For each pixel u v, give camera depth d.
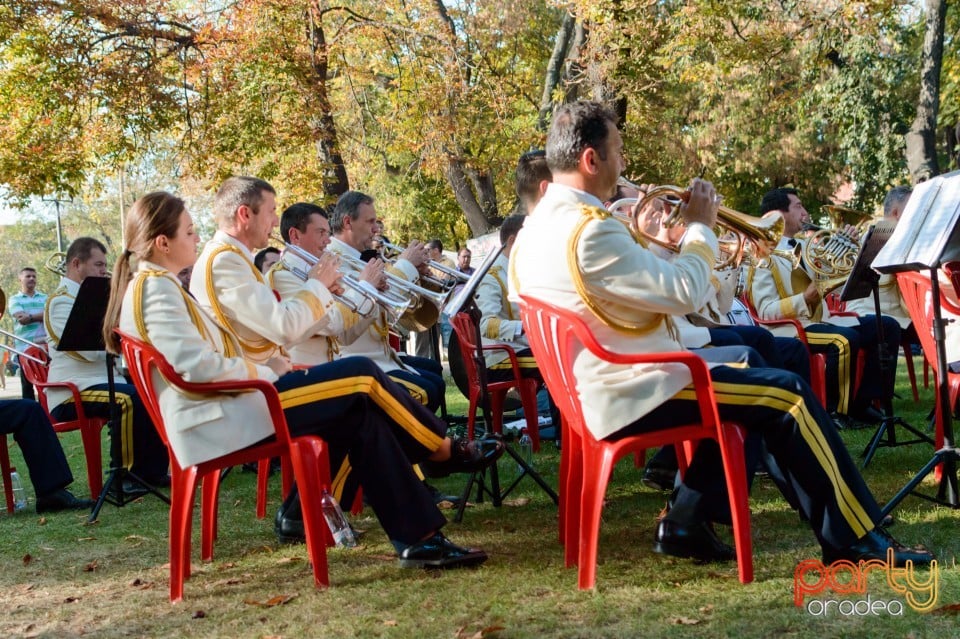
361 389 3.10
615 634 2.44
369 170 16.78
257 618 2.78
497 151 14.89
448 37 13.77
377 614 2.73
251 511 4.42
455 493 4.53
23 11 12.18
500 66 16.58
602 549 3.31
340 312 4.29
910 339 6.80
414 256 4.64
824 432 2.82
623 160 3.03
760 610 2.55
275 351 3.47
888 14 13.56
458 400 9.00
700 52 15.12
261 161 15.18
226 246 3.38
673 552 3.09
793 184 21.98
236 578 3.23
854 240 5.45
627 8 12.59
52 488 4.82
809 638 2.34
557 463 5.16
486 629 2.49
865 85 17.34
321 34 13.45
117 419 4.66
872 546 2.82
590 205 2.88
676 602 2.66
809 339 5.59
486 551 3.38
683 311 2.79
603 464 2.82
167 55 13.12
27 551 3.87
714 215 2.98
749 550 2.80
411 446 3.26
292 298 3.40
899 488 3.97
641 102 14.76
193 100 13.22
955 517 3.41
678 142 20.45
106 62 12.80
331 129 13.53
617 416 2.78
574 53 14.31
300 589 3.04
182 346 2.96
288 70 12.52
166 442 3.10
